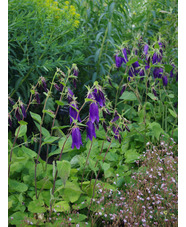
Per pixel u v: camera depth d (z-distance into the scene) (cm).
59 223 169
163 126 327
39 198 184
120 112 329
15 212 178
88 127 161
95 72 314
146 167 237
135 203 190
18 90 268
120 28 349
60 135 277
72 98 167
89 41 342
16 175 206
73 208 180
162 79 276
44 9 250
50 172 205
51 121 283
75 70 188
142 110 308
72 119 159
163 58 320
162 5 404
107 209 187
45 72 259
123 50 263
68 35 300
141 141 280
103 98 162
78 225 164
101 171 234
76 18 271
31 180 199
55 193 192
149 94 276
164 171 232
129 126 276
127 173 231
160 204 188
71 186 176
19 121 165
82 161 224
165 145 272
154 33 394
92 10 337
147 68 280
